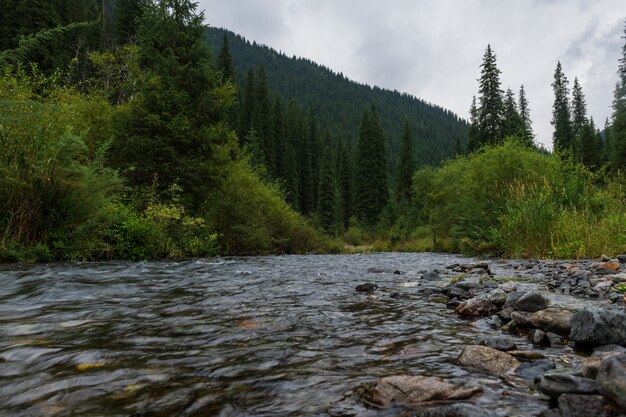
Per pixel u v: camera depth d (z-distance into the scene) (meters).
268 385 1.83
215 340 2.62
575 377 1.65
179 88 15.05
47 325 3.00
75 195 8.34
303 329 2.96
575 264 7.56
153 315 3.39
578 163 12.88
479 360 2.13
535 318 2.97
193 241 13.14
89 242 8.59
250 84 75.38
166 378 1.91
